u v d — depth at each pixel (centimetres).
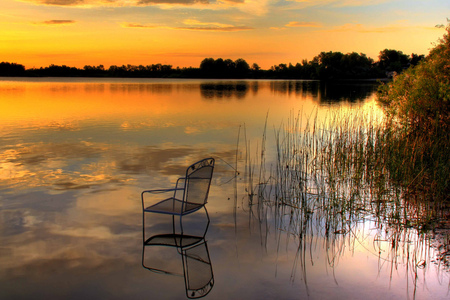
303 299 398
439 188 653
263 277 442
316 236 557
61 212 639
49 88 4750
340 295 405
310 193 755
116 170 905
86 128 1565
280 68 11950
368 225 597
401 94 1190
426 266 464
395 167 759
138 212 643
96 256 491
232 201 711
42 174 867
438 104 973
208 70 11850
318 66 10288
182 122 1773
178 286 422
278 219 625
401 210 644
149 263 474
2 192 738
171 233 566
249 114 2123
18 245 520
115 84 6272
